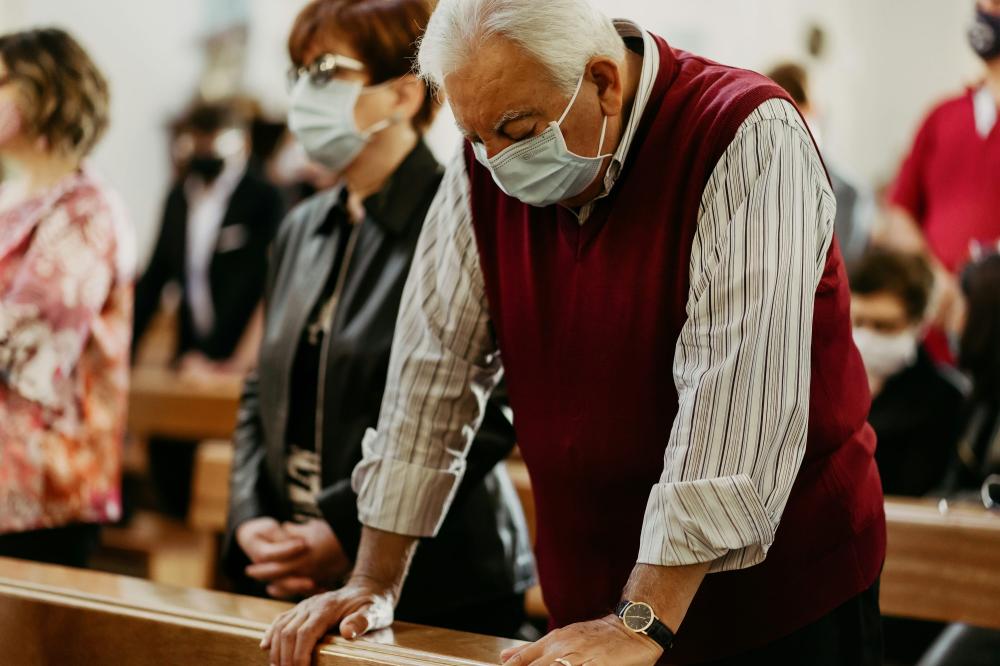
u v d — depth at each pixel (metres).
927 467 3.09
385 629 1.58
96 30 6.91
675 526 1.32
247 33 7.09
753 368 1.32
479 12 1.38
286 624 1.54
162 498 4.35
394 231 1.96
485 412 1.90
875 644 1.55
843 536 1.50
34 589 1.73
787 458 1.33
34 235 2.25
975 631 2.39
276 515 2.10
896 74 8.25
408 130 2.02
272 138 5.28
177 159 5.23
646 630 1.31
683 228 1.43
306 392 2.03
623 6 7.69
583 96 1.39
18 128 2.31
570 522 1.59
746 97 1.41
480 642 1.52
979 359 2.65
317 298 2.01
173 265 5.08
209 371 4.91
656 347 1.47
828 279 1.47
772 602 1.48
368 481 1.68
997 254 2.68
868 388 1.57
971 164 4.05
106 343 2.36
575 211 1.54
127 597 1.69
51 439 2.24
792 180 1.36
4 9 6.52
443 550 1.93
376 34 1.97
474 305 1.66
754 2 7.66
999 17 3.93
